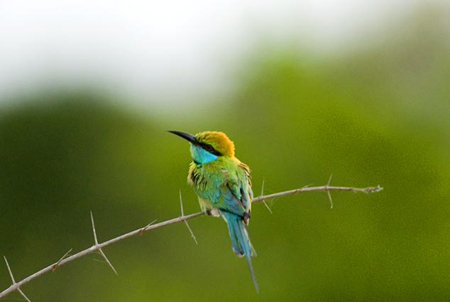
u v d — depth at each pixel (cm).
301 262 1473
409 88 1909
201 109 1744
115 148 1766
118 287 1648
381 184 1519
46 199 1772
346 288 1459
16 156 1788
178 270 1573
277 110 1647
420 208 1499
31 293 1712
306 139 1573
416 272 1466
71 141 1783
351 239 1476
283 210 1504
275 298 1458
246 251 952
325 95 1644
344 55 1833
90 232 1728
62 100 1805
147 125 1772
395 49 1984
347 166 1537
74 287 1698
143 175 1694
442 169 1512
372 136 1545
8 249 1747
